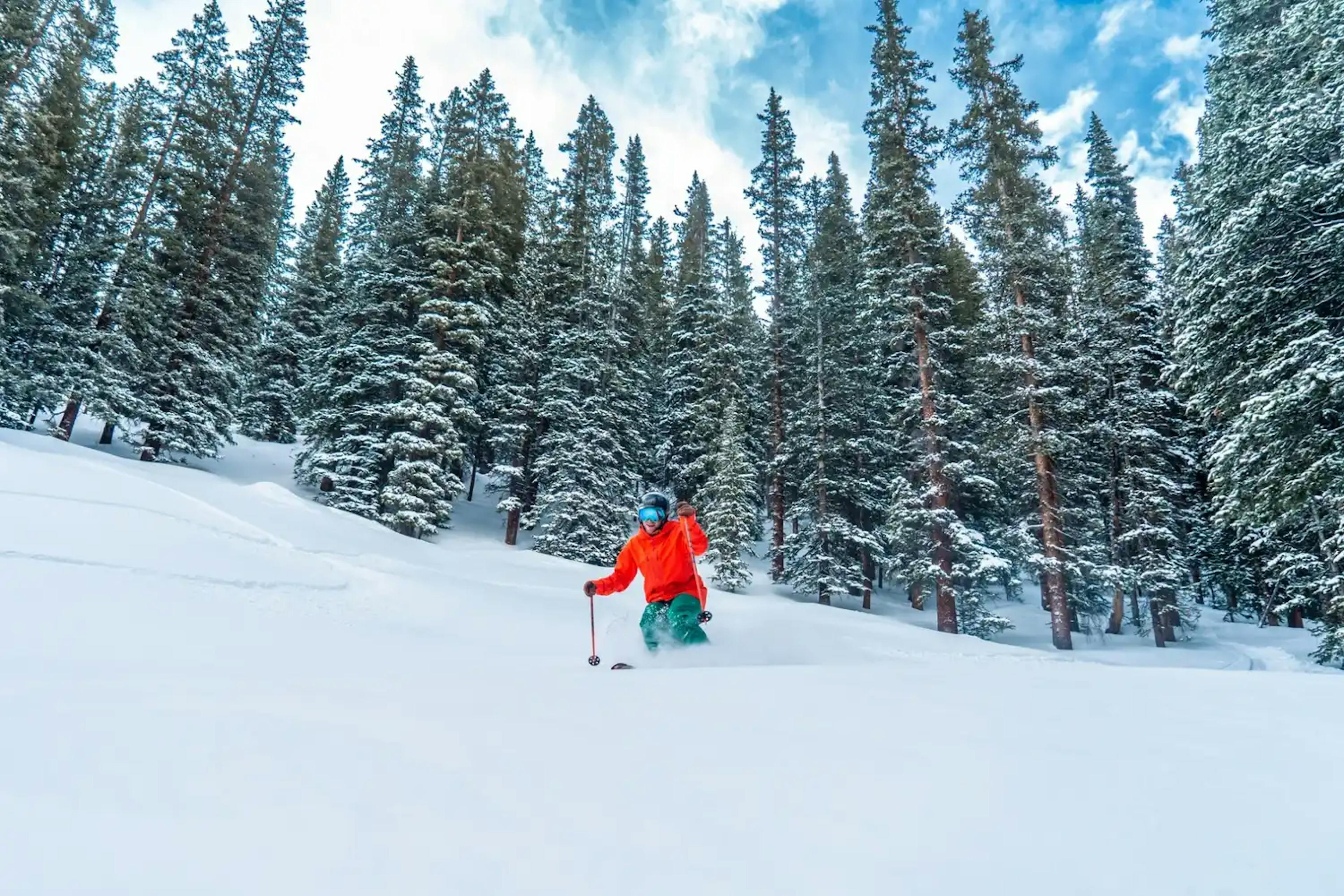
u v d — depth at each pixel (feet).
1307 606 64.34
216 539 28.84
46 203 66.33
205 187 74.69
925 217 65.51
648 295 121.39
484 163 80.94
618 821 3.21
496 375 84.48
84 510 27.02
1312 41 37.86
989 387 65.87
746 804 3.54
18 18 58.70
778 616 36.58
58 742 3.65
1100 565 69.15
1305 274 33.63
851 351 85.10
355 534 43.11
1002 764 4.43
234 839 2.67
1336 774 4.52
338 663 11.88
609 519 79.36
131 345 68.23
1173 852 3.09
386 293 76.48
